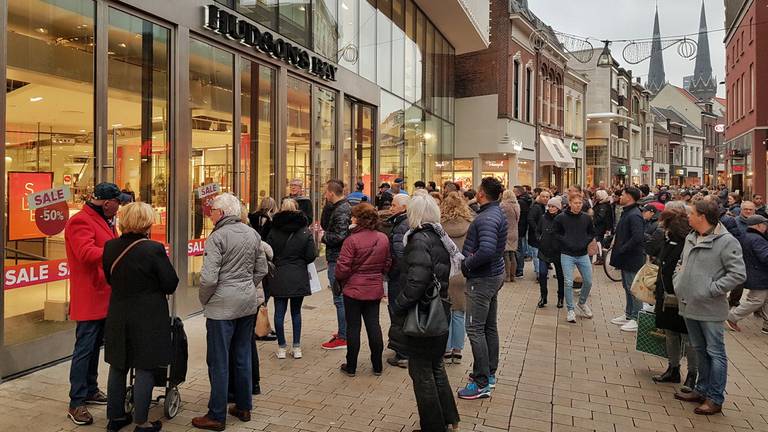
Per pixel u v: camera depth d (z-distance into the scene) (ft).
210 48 28.43
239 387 15.14
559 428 15.14
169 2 24.98
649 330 19.31
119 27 22.72
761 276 24.97
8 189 17.92
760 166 77.61
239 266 14.79
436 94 74.69
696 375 17.53
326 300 30.27
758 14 77.36
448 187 29.94
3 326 17.60
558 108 112.68
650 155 188.65
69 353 19.95
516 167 86.99
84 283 15.16
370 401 16.65
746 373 20.21
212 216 15.26
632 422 15.64
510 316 28.09
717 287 15.72
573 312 26.91
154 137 24.77
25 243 18.52
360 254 18.63
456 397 17.19
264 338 22.84
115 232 16.44
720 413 16.37
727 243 15.83
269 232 20.49
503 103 84.94
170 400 15.14
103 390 17.04
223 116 29.50
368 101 49.65
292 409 16.02
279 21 34.60
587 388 18.19
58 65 20.04
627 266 25.95
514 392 17.74
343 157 44.29
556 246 28.99
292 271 20.01
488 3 81.15
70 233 15.14
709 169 261.44
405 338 13.96
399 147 59.41
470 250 17.42
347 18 45.57
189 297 26.40
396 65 58.34
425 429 13.93
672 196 51.24
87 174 21.17
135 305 13.75
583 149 129.70
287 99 36.14
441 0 63.00
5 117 17.69
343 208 23.02
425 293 13.82
